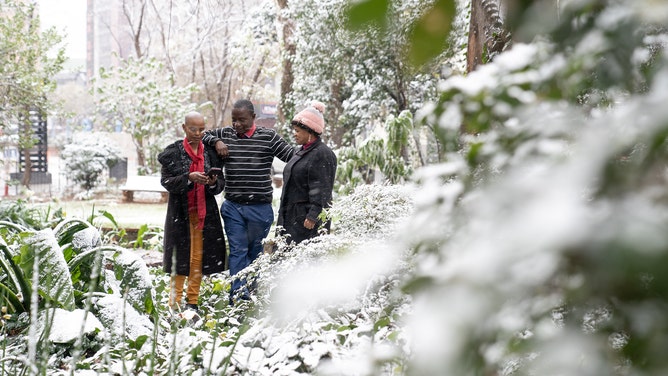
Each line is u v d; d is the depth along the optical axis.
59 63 15.73
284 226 5.95
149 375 2.54
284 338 3.33
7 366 3.40
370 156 9.52
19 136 15.77
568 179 0.41
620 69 0.59
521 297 0.47
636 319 0.43
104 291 5.16
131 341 3.82
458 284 0.41
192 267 5.91
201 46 28.11
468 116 0.78
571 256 0.37
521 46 0.75
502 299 0.39
